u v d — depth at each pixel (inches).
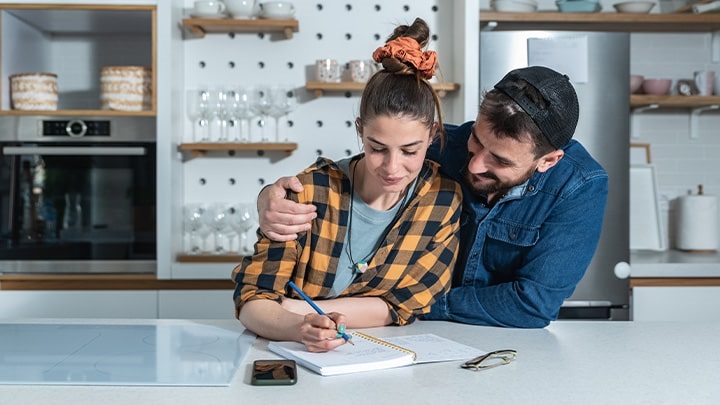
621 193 125.7
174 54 125.3
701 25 141.3
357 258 62.1
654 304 127.0
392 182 56.0
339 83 126.0
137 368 48.4
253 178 135.0
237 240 131.6
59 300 122.0
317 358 49.8
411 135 54.0
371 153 55.8
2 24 121.3
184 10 132.6
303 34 134.1
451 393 43.8
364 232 61.6
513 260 68.7
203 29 130.2
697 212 144.9
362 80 126.7
